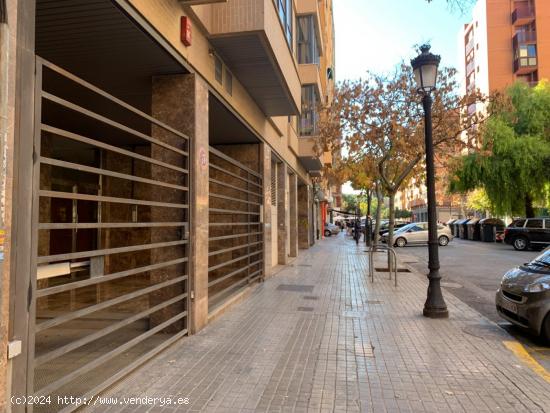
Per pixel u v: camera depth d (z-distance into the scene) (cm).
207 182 644
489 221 2989
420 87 773
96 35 489
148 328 609
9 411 269
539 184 2538
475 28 5262
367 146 1174
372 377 444
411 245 2712
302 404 379
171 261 530
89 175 1107
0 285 256
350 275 1221
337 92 1187
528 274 649
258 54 738
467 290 1018
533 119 2561
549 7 4475
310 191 2647
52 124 895
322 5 2430
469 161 2639
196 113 607
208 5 653
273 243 1440
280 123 1366
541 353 561
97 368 454
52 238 993
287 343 555
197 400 382
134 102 762
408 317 707
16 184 278
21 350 279
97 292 916
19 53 280
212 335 588
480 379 443
